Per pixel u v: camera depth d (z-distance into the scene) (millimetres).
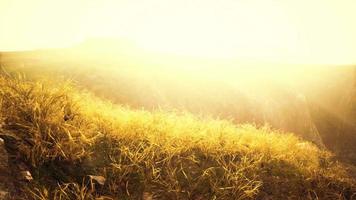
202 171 5617
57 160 4793
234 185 5379
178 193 5008
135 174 5086
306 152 8508
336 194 6320
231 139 7125
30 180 4277
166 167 5438
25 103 5379
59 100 5945
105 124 6180
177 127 7289
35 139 4801
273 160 6699
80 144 5137
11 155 4422
